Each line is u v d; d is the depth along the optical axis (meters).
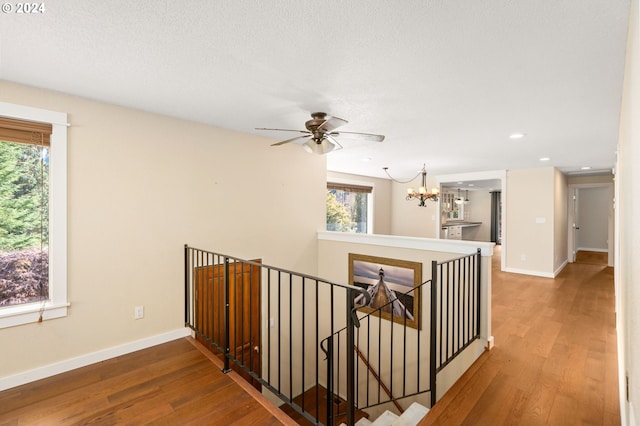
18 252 2.32
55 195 2.37
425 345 3.55
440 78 2.08
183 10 1.41
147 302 2.86
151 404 2.04
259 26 1.53
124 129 2.71
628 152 1.51
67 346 2.44
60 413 1.94
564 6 1.34
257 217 3.73
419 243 3.55
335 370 4.43
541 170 5.82
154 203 2.90
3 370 2.19
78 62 1.92
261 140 3.76
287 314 4.13
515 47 1.69
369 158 4.99
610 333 3.11
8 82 2.19
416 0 1.32
